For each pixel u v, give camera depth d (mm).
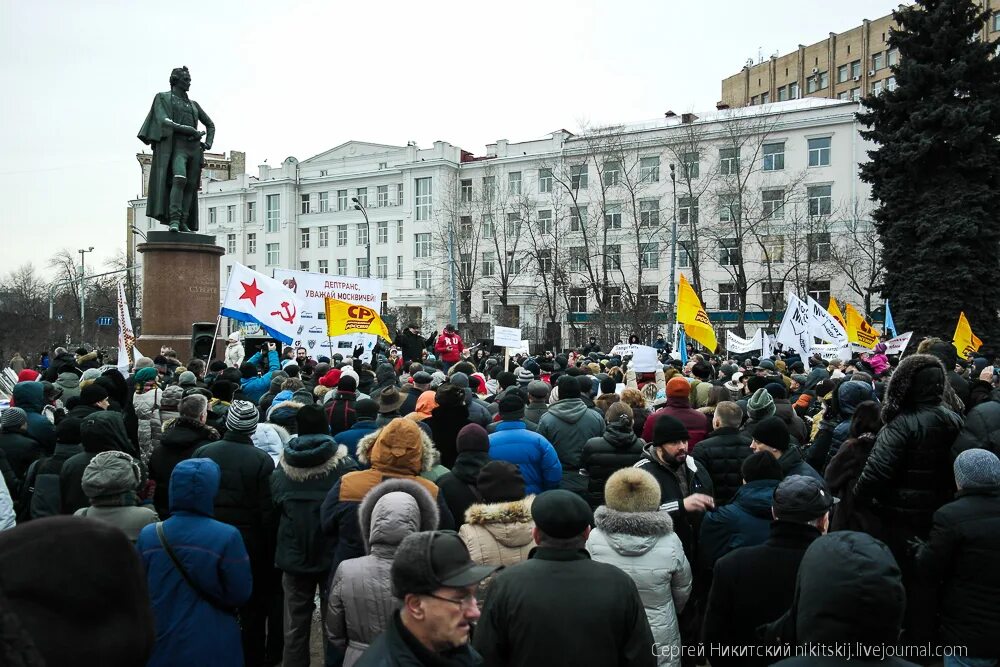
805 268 47688
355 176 69000
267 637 5754
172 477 3838
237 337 16984
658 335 43438
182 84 16906
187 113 16922
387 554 3760
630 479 4066
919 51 30016
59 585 1601
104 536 1701
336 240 70625
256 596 5500
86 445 5152
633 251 53719
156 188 16766
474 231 58656
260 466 5301
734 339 20359
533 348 47469
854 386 6453
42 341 34781
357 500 4516
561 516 3217
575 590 3121
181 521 3777
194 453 5375
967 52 29438
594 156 47500
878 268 38906
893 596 2189
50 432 7188
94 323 53344
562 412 6785
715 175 49688
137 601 1731
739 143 47656
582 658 3016
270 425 6695
